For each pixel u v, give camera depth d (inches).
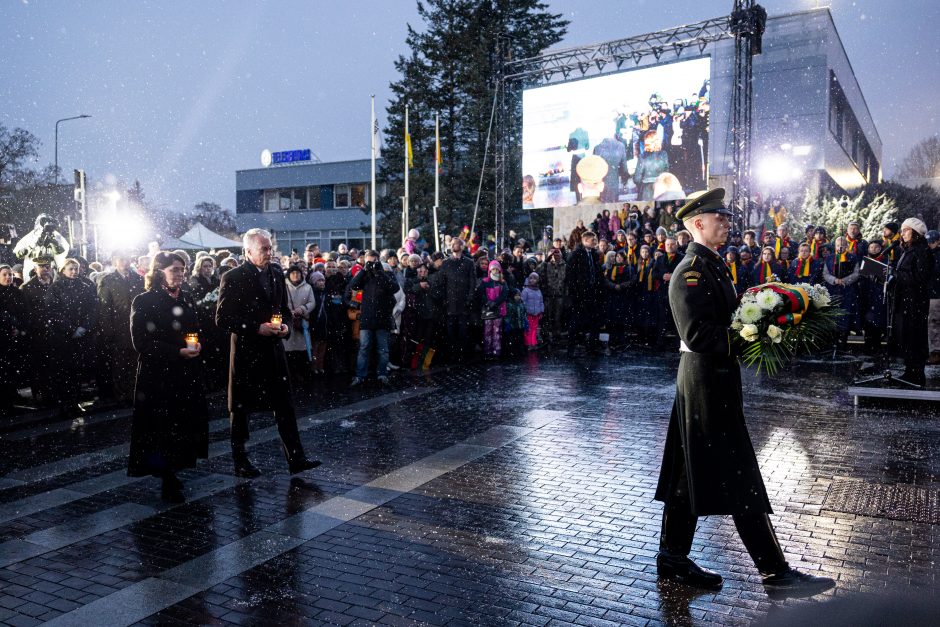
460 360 535.8
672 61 828.0
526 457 267.1
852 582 156.6
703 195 156.7
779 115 1172.5
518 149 1380.4
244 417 248.5
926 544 177.2
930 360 458.3
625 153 868.0
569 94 900.6
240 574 170.6
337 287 482.9
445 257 546.9
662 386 413.4
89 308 388.5
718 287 153.3
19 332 377.4
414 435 304.3
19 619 150.6
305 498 225.8
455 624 144.3
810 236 550.6
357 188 2299.5
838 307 152.4
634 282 597.3
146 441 222.1
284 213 2407.7
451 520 203.6
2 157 1444.4
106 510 218.5
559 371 478.6
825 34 1133.7
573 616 146.6
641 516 204.4
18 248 439.8
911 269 350.3
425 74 1557.6
